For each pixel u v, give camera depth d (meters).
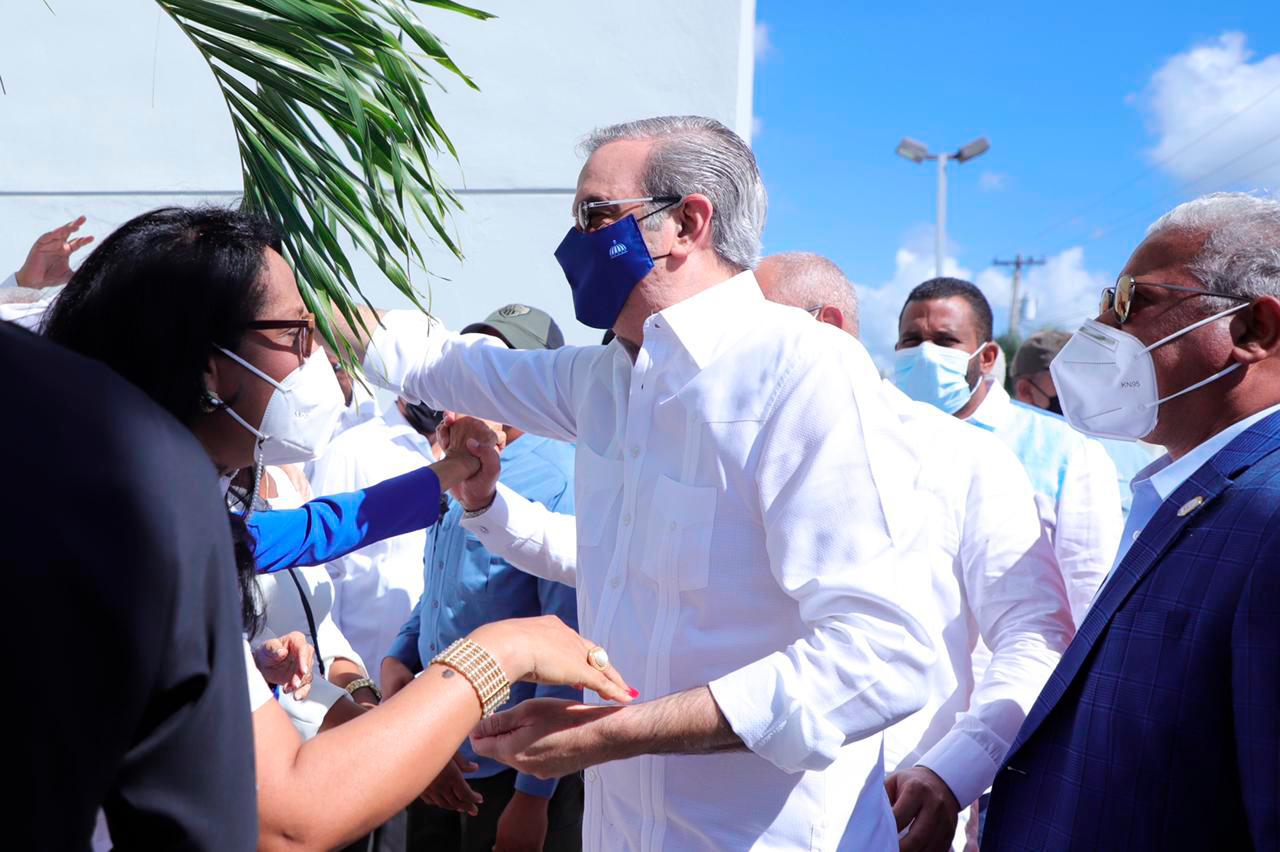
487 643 1.23
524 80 4.04
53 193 4.01
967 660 2.13
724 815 1.52
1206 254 1.51
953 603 2.10
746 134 4.38
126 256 1.19
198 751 0.77
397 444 3.80
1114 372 1.61
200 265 1.20
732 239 1.61
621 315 1.65
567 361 1.88
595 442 1.75
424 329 2.11
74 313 1.18
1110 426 1.66
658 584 1.54
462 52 4.02
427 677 1.18
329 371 1.39
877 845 1.58
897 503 1.44
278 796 1.05
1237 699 1.22
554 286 4.04
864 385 1.47
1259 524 1.28
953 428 2.18
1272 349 1.50
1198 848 1.29
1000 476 2.12
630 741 1.38
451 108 4.03
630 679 1.57
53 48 3.98
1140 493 1.65
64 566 0.67
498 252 4.04
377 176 1.58
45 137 4.00
